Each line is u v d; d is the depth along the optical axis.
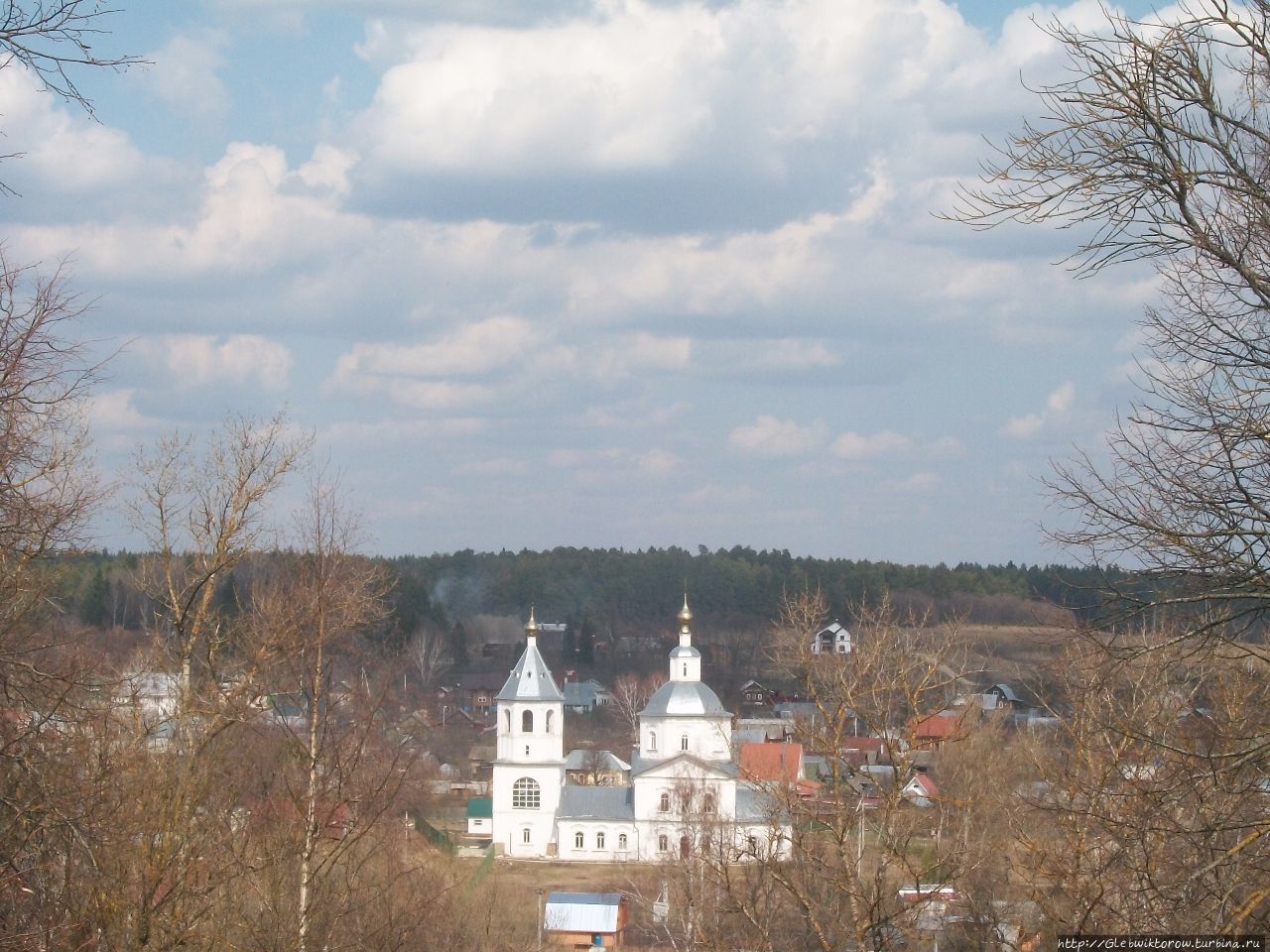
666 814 116.19
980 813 33.41
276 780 34.22
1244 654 19.16
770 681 198.25
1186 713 23.08
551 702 122.50
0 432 22.97
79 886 28.03
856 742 68.00
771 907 30.58
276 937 31.23
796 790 33.41
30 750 24.22
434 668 199.50
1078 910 25.69
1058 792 32.38
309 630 33.91
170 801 30.72
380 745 39.53
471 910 55.47
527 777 121.62
